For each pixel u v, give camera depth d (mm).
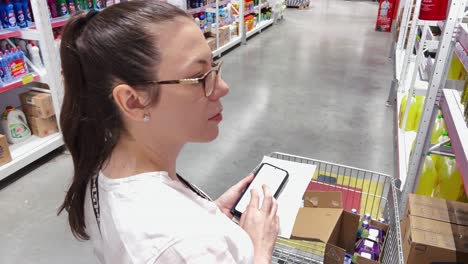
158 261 582
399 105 3598
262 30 8617
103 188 709
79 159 763
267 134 3672
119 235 635
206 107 699
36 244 2266
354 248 1701
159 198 640
